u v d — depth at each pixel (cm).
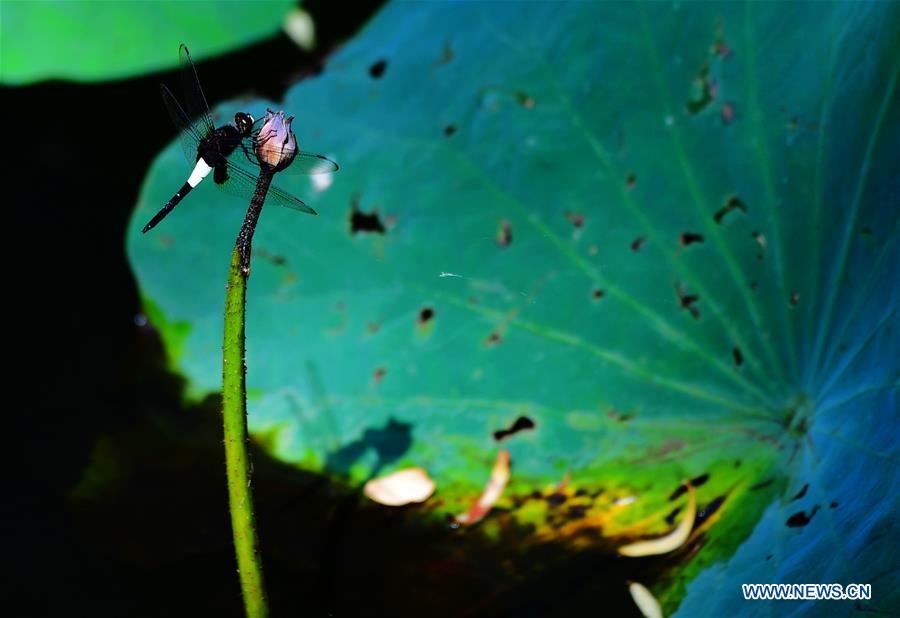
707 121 74
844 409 70
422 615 70
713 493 71
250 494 67
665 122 75
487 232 76
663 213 74
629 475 72
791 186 73
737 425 72
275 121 68
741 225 73
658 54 75
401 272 76
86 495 74
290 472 74
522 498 72
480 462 73
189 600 71
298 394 75
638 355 73
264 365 76
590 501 72
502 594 70
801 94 73
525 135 76
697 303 73
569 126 76
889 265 70
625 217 75
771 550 69
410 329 75
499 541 72
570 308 74
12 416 76
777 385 72
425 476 73
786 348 72
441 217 76
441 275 76
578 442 73
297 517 73
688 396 73
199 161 71
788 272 72
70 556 72
